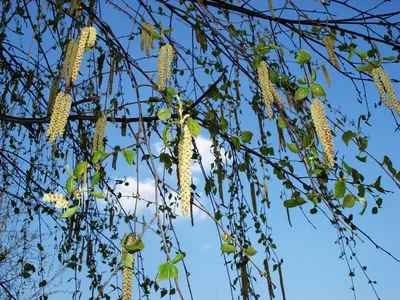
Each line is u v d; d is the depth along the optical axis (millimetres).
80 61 2199
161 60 2377
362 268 3635
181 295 1386
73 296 4023
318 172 2406
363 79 3113
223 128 2797
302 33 3137
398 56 3148
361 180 2254
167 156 3092
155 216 1540
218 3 3357
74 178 1698
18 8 3395
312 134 2955
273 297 3262
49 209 4156
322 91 2121
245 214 3969
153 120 3645
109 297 3758
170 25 3439
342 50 3133
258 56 2469
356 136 2432
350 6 3154
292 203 2447
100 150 1802
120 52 3150
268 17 3234
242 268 3564
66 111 2230
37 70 4078
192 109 2971
